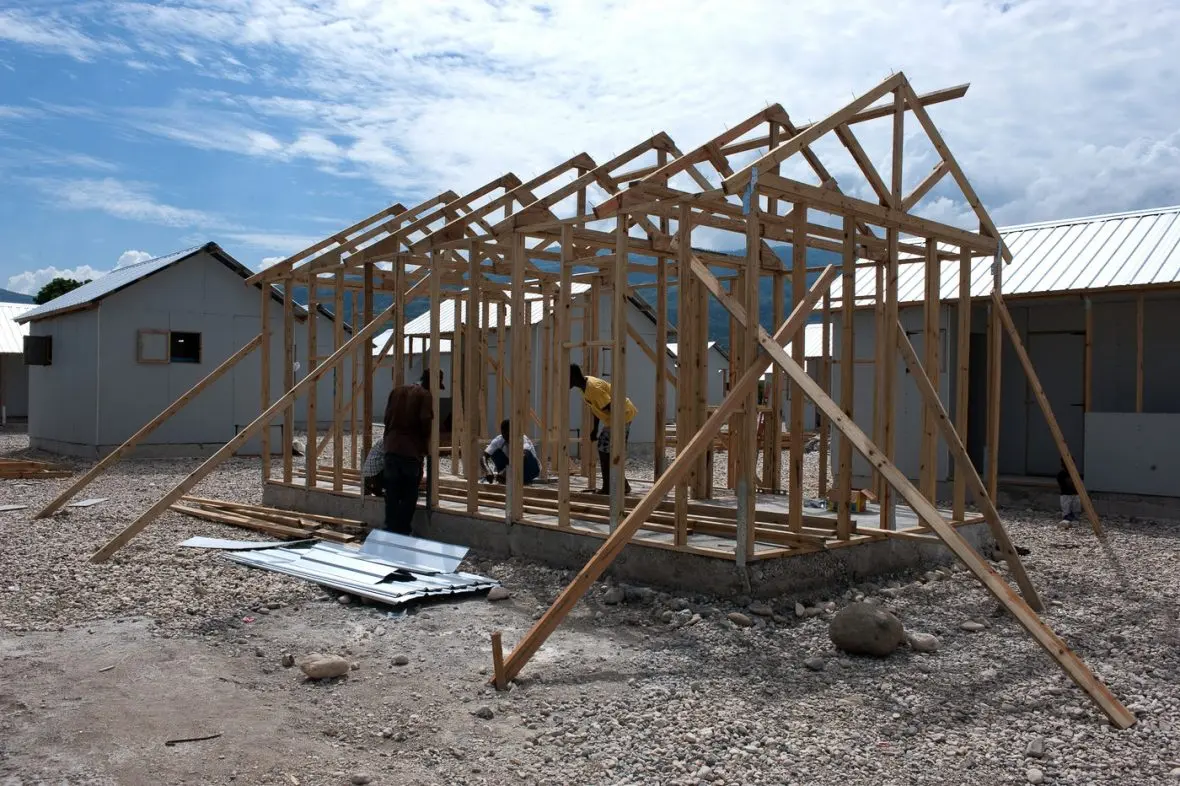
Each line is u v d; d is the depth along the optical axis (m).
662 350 8.02
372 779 3.50
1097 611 6.39
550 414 11.74
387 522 8.41
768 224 7.39
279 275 10.80
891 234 7.18
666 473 5.27
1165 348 12.49
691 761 3.70
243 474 14.98
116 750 3.70
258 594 6.52
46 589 6.55
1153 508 11.23
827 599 6.36
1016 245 13.47
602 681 4.69
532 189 8.84
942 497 12.52
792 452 6.73
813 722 4.14
